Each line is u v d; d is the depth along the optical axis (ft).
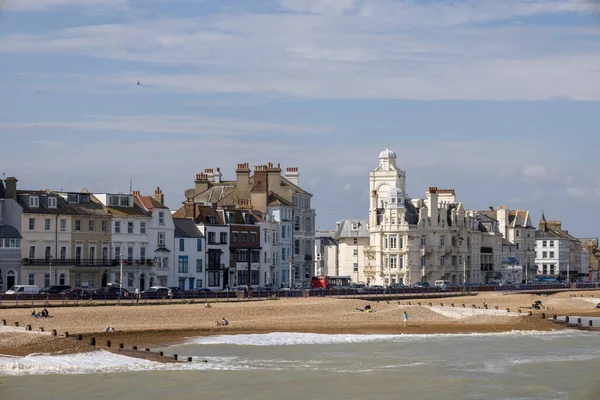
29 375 264.93
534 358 316.19
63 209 513.45
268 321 398.21
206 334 358.84
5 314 371.15
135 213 542.57
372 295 540.93
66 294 441.68
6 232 486.38
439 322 421.59
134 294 456.86
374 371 284.82
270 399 243.60
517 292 647.56
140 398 241.55
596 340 370.73
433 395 252.21
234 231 595.47
